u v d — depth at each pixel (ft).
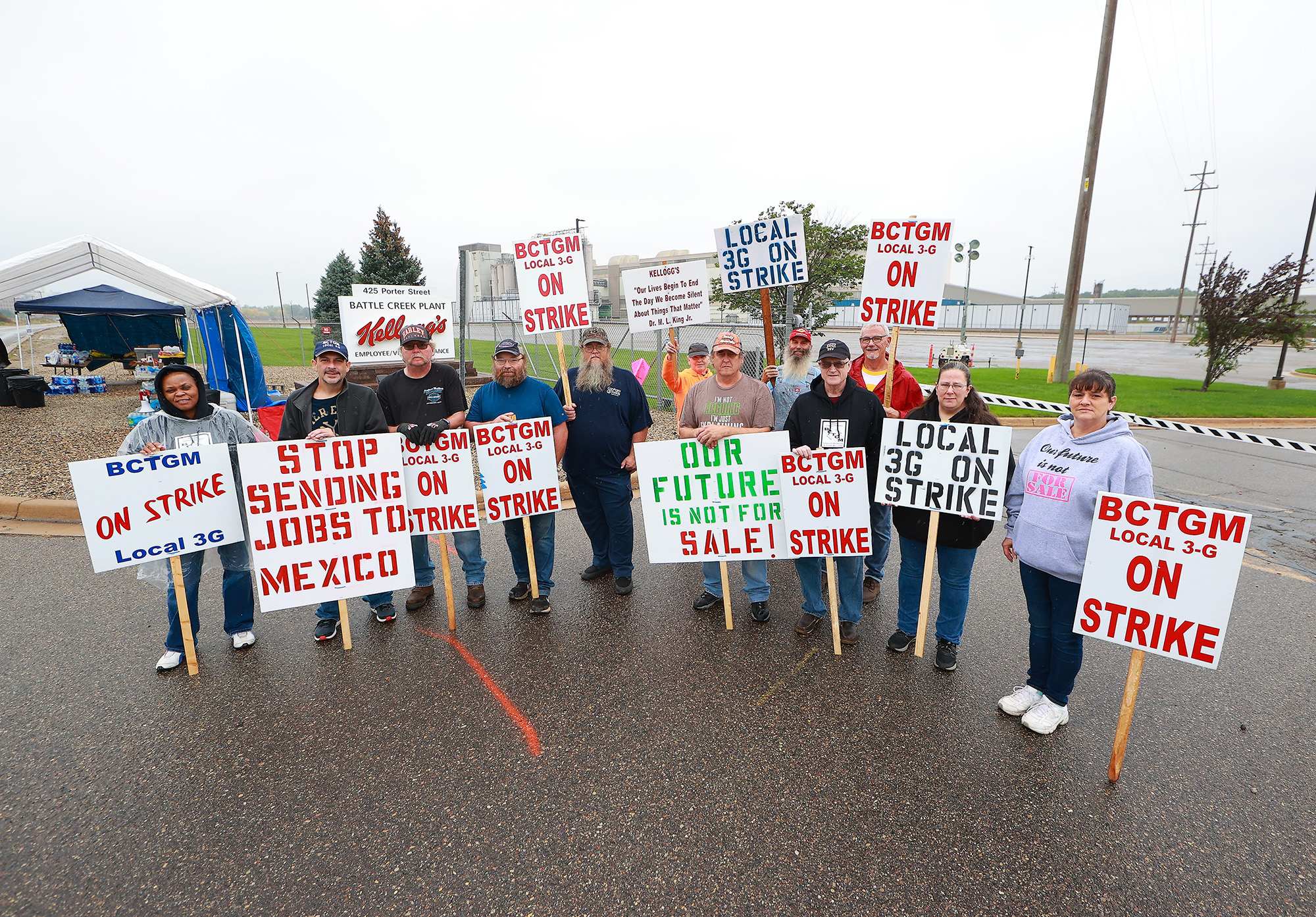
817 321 53.06
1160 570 9.18
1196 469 30.25
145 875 8.01
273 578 12.99
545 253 16.20
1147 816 9.03
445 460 14.39
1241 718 11.32
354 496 13.38
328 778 9.72
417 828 8.76
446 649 13.53
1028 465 10.93
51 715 11.15
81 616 14.61
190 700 11.64
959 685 12.29
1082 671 12.82
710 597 15.46
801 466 13.47
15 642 13.51
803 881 7.93
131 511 11.89
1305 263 56.65
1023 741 10.62
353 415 13.82
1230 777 9.82
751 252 19.42
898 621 13.62
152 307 60.03
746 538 14.24
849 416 13.28
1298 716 11.37
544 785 9.59
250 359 40.55
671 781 9.66
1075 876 8.02
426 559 15.65
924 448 12.40
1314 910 7.54
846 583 13.79
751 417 14.64
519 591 15.84
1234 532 8.66
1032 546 10.56
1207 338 58.39
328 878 7.98
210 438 12.60
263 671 12.60
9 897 7.68
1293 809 9.16
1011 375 67.15
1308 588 16.97
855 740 10.63
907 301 16.58
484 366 67.10
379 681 12.32
